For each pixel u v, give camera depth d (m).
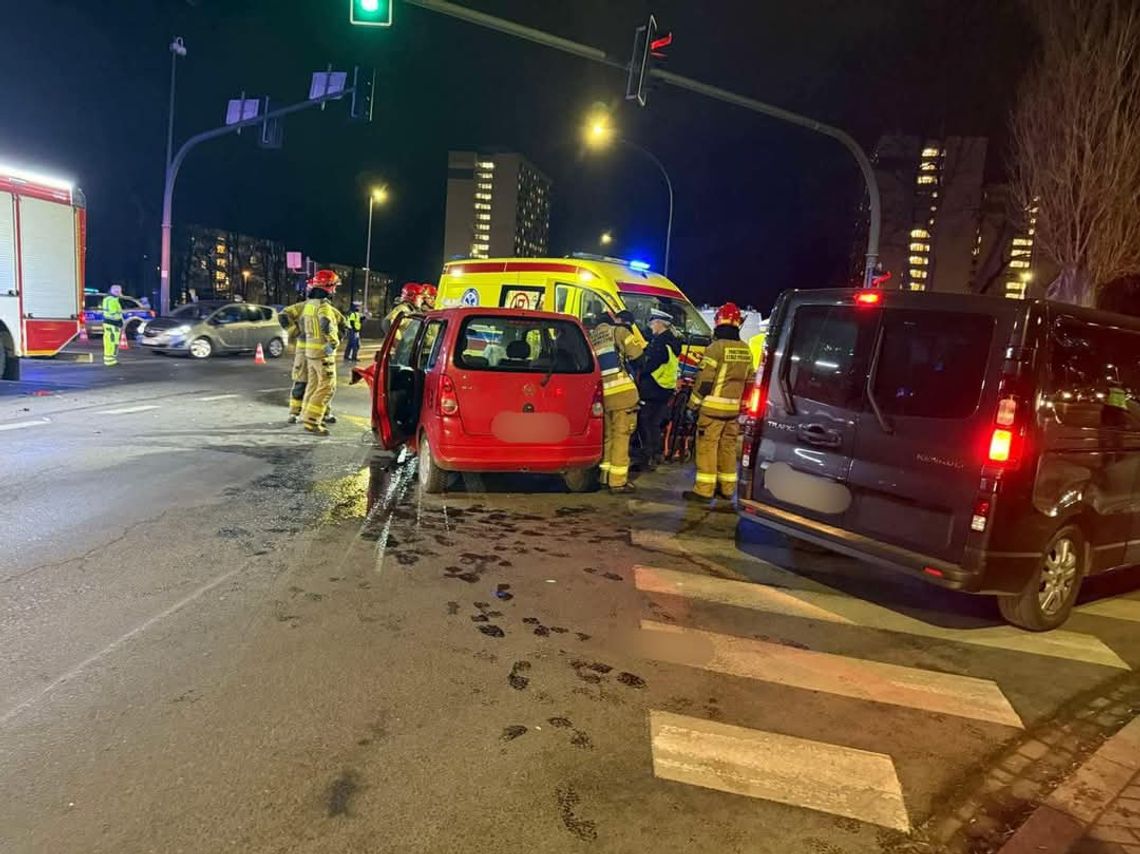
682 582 5.38
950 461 4.56
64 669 3.63
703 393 7.68
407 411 8.42
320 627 4.23
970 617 5.07
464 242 167.00
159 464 7.90
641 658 4.14
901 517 4.80
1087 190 15.10
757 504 5.73
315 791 2.84
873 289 5.14
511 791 2.92
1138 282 16.30
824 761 3.28
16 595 4.46
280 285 94.19
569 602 4.85
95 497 6.55
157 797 2.75
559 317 7.28
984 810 3.03
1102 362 4.84
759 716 3.62
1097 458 4.82
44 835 2.54
